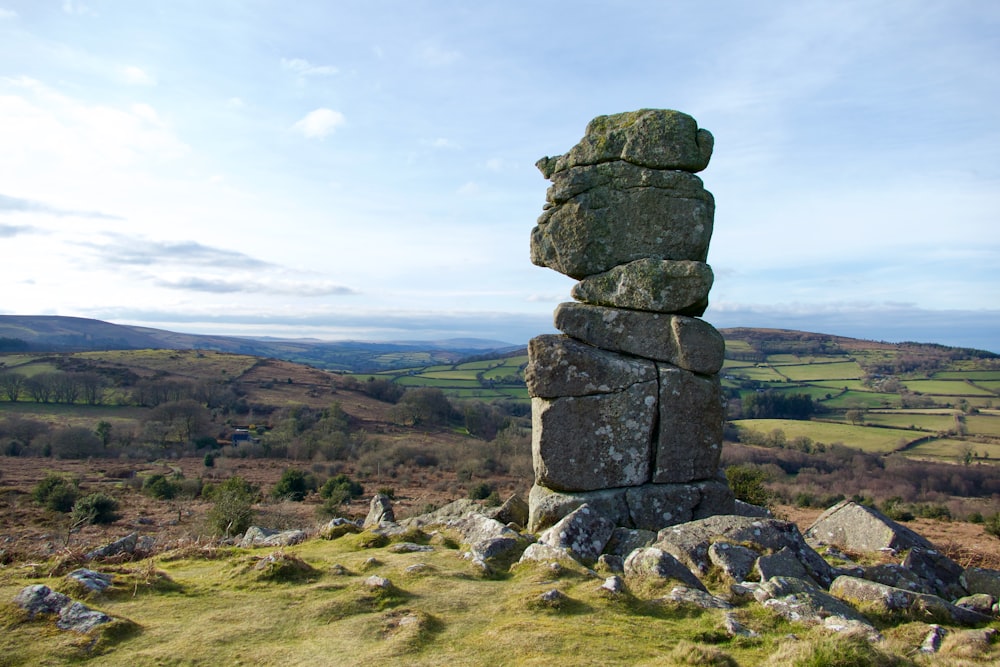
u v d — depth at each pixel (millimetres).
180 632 7332
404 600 8531
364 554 11641
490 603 8625
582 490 13766
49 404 83312
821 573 10391
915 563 11102
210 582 9406
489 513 15539
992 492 55688
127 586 8773
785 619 8156
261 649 6926
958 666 6789
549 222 14695
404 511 36469
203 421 82312
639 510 13453
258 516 30703
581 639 7184
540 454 13930
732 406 93062
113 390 91562
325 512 34031
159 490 45375
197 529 26109
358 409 101938
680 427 13820
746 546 10500
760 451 66625
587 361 13875
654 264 13859
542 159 15203
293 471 53438
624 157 14188
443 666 6496
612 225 14219
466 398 112375
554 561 10047
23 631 6973
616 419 13812
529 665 6492
